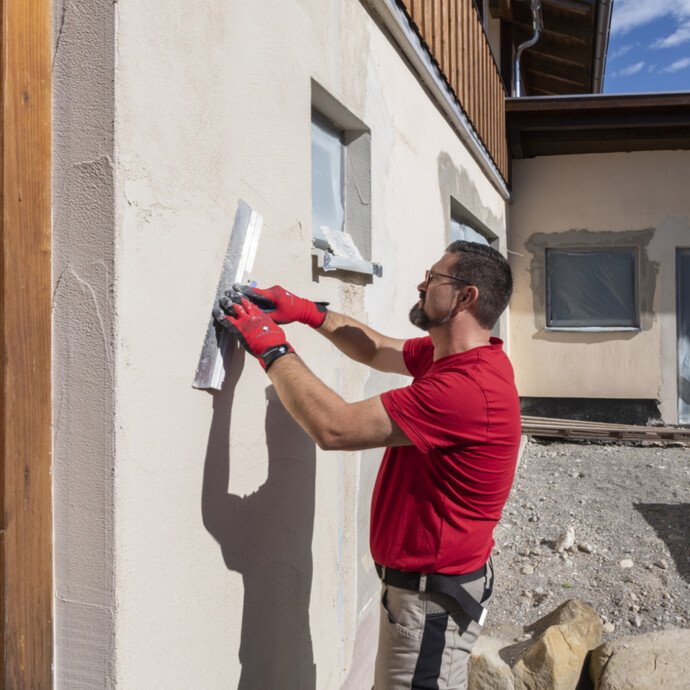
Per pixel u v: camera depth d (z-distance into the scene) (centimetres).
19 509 138
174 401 163
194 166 171
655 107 717
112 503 144
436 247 474
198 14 172
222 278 184
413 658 189
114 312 143
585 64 1000
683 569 402
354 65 302
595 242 834
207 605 177
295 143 231
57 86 147
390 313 366
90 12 144
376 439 172
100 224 144
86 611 146
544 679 283
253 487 202
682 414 826
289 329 232
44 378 145
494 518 194
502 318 823
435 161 471
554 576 401
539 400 845
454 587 187
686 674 267
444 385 175
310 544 245
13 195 136
